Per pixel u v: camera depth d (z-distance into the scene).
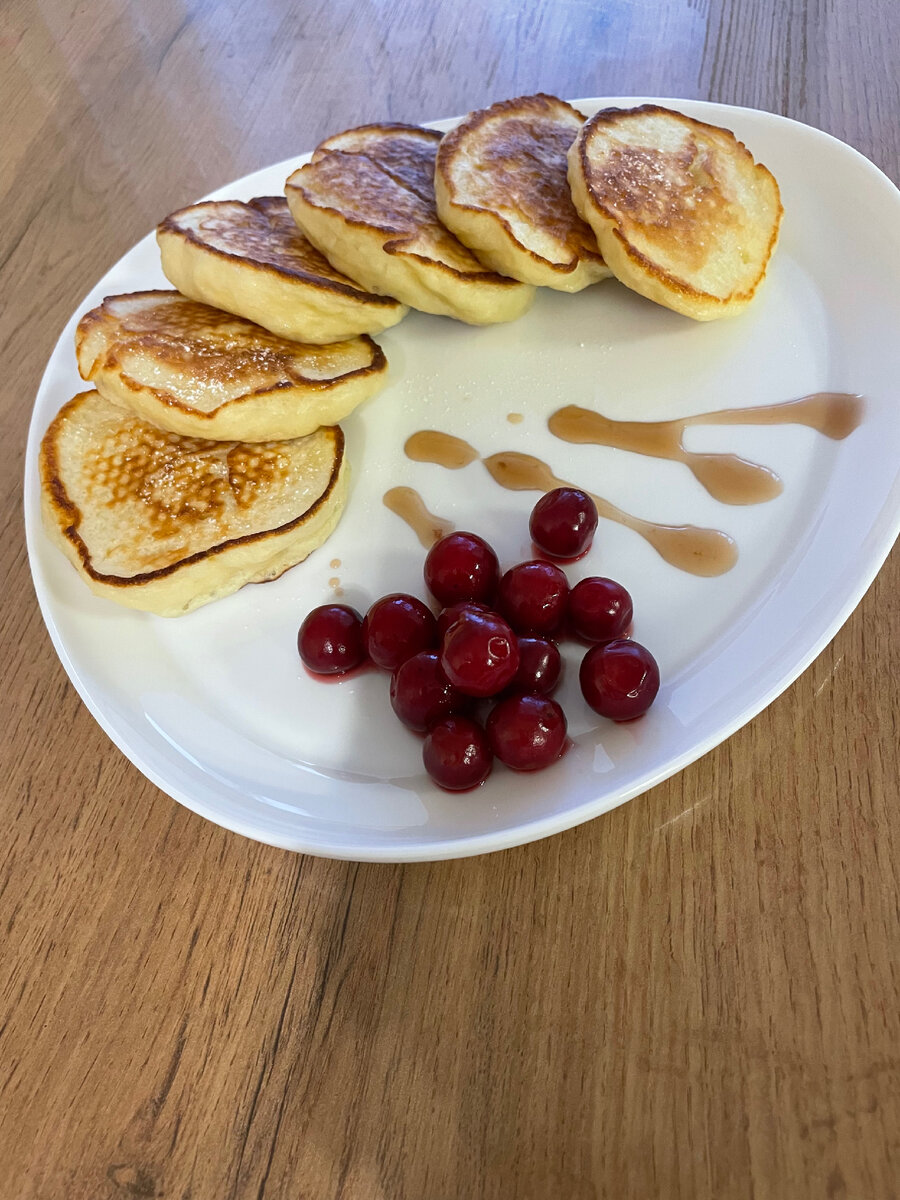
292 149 0.36
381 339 0.30
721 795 0.21
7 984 0.21
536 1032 0.19
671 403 0.26
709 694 0.21
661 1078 0.18
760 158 0.29
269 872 0.22
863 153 0.30
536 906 0.20
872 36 0.34
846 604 0.21
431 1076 0.19
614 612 0.22
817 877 0.19
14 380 0.31
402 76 0.37
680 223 0.27
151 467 0.26
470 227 0.27
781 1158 0.17
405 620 0.22
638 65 0.35
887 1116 0.17
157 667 0.24
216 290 0.27
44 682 0.25
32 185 0.37
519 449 0.27
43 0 0.46
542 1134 0.18
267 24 0.41
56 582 0.25
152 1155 0.19
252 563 0.24
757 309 0.27
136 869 0.22
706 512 0.24
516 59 0.37
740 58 0.34
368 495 0.27
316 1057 0.19
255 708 0.24
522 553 0.25
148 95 0.40
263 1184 0.18
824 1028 0.18
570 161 0.27
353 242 0.27
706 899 0.20
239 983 0.20
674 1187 0.17
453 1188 0.18
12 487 0.29
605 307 0.29
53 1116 0.19
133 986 0.21
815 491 0.24
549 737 0.20
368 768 0.22
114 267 0.31
